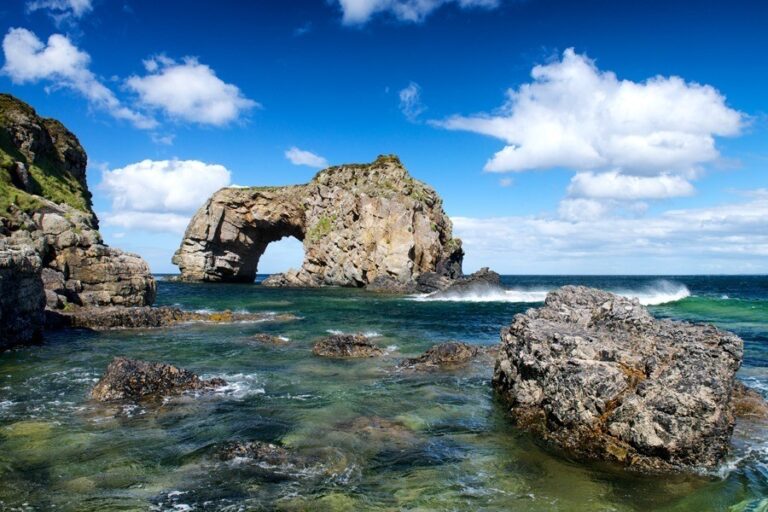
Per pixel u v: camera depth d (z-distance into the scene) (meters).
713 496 8.94
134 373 15.19
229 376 17.72
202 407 13.93
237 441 10.98
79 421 12.59
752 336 27.88
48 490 8.80
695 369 10.67
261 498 8.62
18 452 10.52
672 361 11.21
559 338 12.66
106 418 12.86
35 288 24.55
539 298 58.94
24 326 23.69
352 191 85.88
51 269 32.97
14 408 13.62
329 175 92.56
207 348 23.34
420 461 10.38
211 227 96.75
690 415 10.06
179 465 9.95
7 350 22.17
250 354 21.97
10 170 42.06
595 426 10.97
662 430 10.11
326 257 86.69
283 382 16.95
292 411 13.63
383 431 12.15
